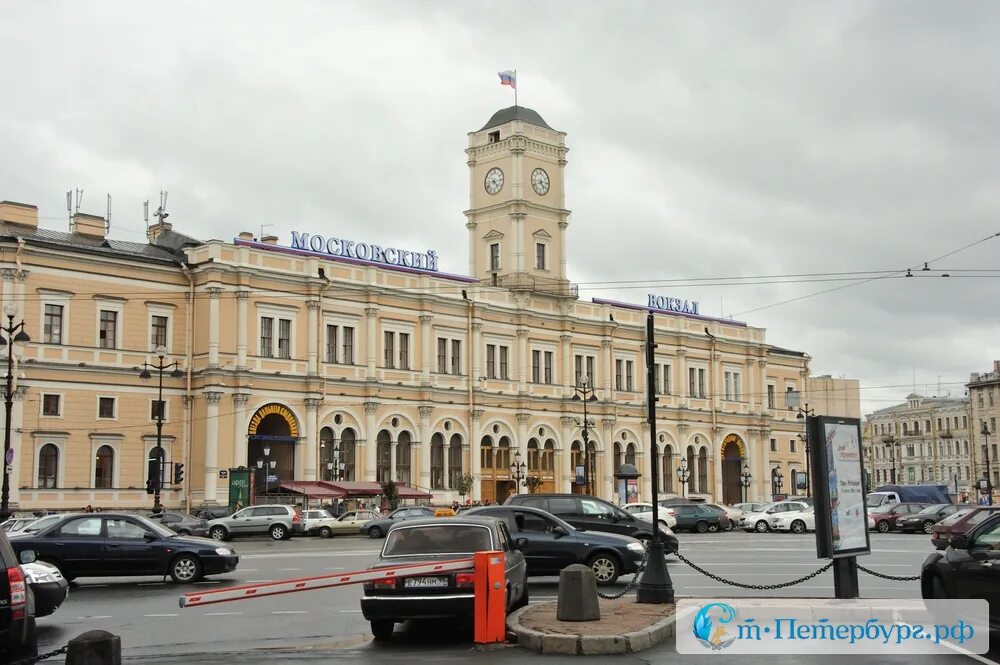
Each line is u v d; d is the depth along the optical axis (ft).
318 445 245.24
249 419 232.94
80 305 218.18
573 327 309.22
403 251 273.33
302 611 82.02
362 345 258.16
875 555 133.80
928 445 549.13
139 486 223.30
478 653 59.98
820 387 433.89
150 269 228.63
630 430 322.34
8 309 171.83
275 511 196.75
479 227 316.60
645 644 59.98
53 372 212.64
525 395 291.58
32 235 223.92
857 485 74.23
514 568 71.15
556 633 60.64
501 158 312.29
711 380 348.79
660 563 74.69
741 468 357.41
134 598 90.94
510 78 322.34
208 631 71.61
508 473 289.12
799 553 143.64
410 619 64.64
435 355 273.13
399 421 263.49
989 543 61.31
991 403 485.97
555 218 317.01
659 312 336.49
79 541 98.68
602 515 123.65
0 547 50.65
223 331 231.71
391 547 68.85
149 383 226.58
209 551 102.58
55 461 212.64
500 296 292.40
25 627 50.96
